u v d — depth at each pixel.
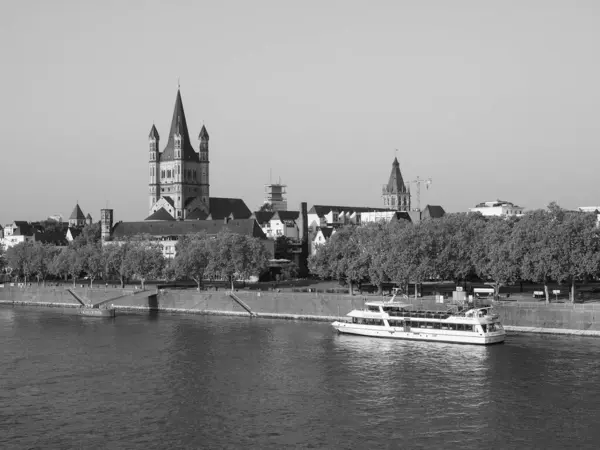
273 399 121.00
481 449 98.06
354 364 144.25
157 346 167.75
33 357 156.75
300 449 98.69
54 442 103.00
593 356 145.25
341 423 108.44
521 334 173.00
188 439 103.25
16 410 117.19
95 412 115.69
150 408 117.38
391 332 172.50
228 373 139.00
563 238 175.38
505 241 192.38
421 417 110.44
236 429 106.75
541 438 101.62
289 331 186.88
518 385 125.69
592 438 101.44
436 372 136.00
